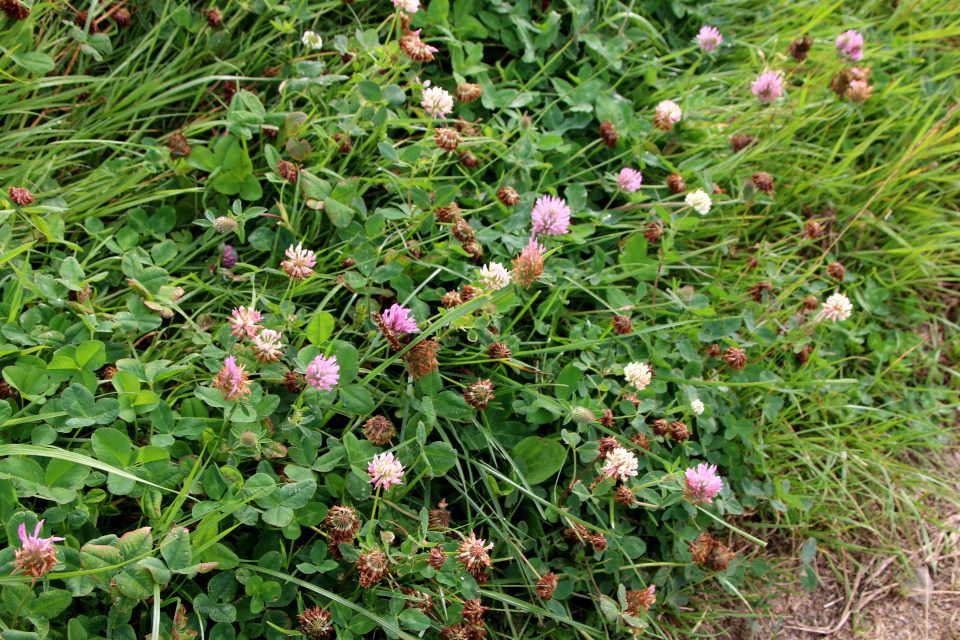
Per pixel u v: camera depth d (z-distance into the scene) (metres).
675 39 0.97
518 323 0.77
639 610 0.66
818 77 0.98
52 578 0.54
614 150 0.87
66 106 0.77
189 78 0.82
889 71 1.04
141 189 0.76
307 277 0.69
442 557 0.61
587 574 0.69
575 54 0.90
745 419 0.79
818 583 0.81
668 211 0.85
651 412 0.75
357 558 0.61
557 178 0.85
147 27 0.81
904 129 0.98
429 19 0.84
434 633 0.64
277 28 0.81
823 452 0.84
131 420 0.62
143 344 0.70
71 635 0.55
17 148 0.74
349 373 0.66
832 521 0.83
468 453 0.70
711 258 0.88
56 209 0.68
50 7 0.77
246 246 0.76
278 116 0.76
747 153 0.91
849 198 0.96
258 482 0.61
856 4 1.08
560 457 0.69
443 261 0.74
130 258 0.69
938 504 0.87
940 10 1.06
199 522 0.61
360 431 0.68
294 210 0.74
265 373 0.65
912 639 0.79
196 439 0.64
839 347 0.89
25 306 0.66
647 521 0.73
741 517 0.80
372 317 0.68
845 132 0.94
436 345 0.66
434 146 0.80
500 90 0.86
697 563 0.71
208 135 0.80
